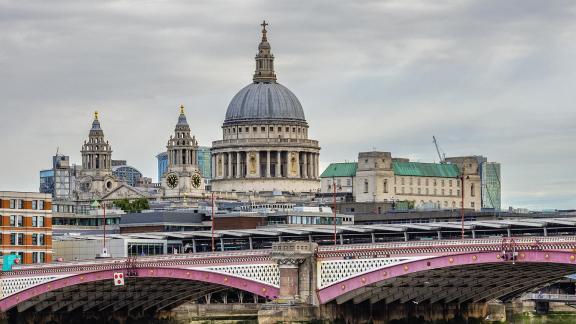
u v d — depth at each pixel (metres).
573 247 198.88
